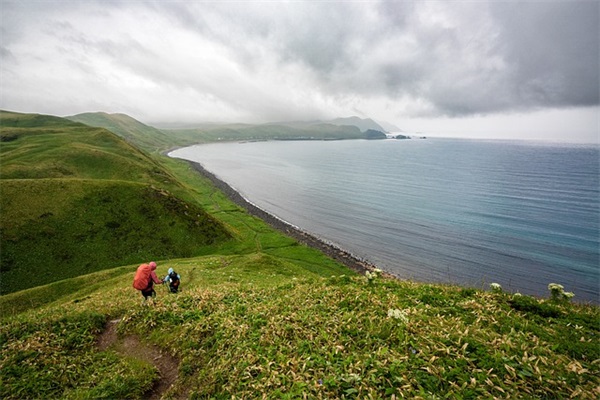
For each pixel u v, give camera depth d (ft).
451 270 262.67
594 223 379.76
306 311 45.88
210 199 459.73
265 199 509.35
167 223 272.51
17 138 521.24
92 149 439.22
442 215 419.13
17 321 54.80
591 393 24.18
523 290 232.73
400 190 581.94
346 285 55.11
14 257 202.39
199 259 189.26
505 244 315.17
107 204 266.98
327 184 642.63
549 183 645.51
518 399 24.16
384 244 317.83
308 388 28.96
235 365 35.96
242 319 47.47
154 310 55.26
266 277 130.62
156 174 433.48
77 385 39.55
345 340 35.99
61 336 50.08
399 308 42.39
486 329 35.22
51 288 152.05
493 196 526.98
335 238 333.21
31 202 242.58
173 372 40.86
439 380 27.04
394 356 31.04
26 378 40.40
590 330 35.04
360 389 27.35
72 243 226.58
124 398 36.22
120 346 48.83
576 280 244.42
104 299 84.12
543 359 28.43
